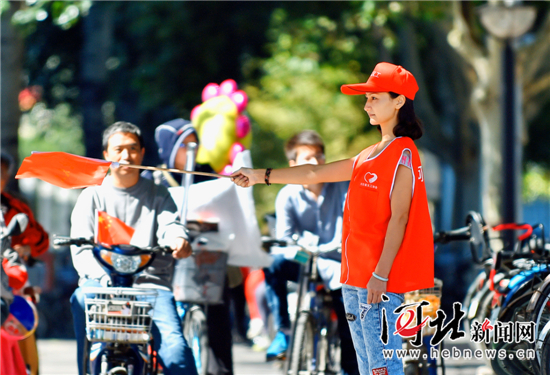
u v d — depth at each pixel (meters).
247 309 39.00
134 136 14.85
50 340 37.75
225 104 21.78
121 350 13.13
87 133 43.78
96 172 13.42
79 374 13.70
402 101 11.96
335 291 16.83
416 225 11.73
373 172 11.83
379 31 51.41
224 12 47.62
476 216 16.16
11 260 14.59
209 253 16.81
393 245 11.59
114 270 13.48
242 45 49.22
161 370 15.12
